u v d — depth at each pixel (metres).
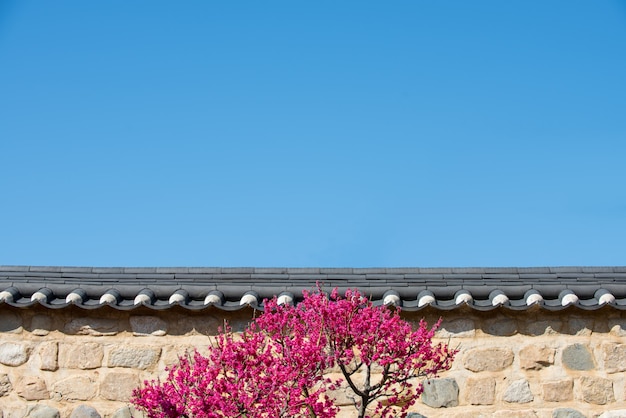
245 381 6.19
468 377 7.51
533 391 7.48
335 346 6.39
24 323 7.71
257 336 6.44
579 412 7.43
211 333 7.62
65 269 8.00
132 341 7.66
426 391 7.48
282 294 7.45
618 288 7.43
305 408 6.62
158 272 7.98
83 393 7.59
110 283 7.79
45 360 7.65
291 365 6.19
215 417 6.04
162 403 6.34
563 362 7.52
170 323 7.68
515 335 7.58
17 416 7.57
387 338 6.44
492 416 7.44
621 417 7.39
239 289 7.56
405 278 7.80
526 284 7.61
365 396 6.50
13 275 7.91
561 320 7.59
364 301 6.78
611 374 7.48
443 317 7.60
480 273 7.82
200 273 7.96
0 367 7.67
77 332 7.69
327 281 7.78
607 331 7.56
